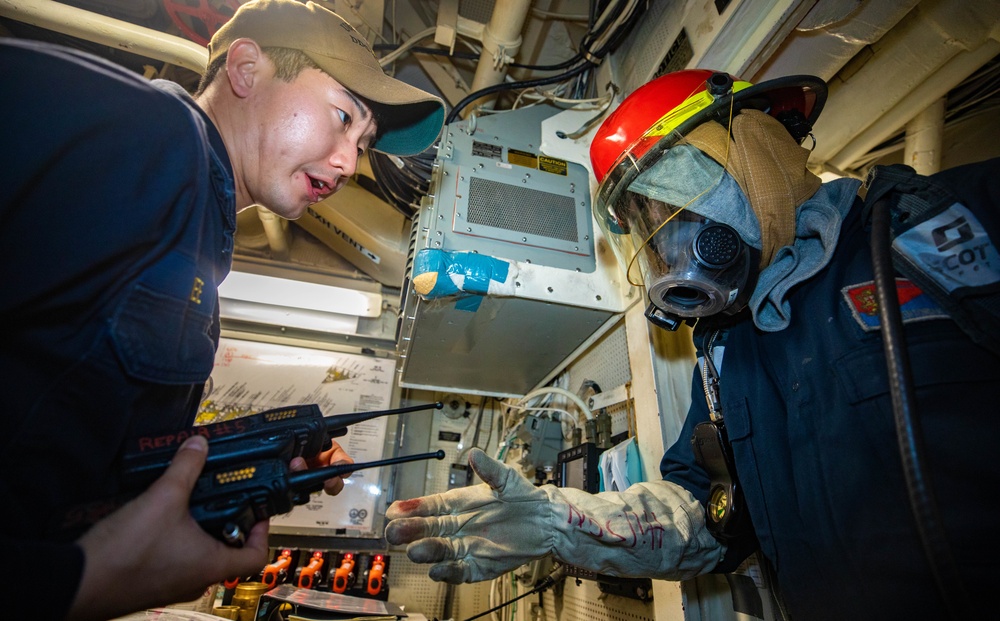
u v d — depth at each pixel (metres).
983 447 0.52
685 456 1.03
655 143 0.88
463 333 1.62
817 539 0.69
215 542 0.47
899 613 0.56
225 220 0.72
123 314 0.51
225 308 2.48
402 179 1.79
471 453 0.75
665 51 1.51
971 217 0.58
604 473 1.34
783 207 0.79
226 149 0.74
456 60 2.13
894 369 0.49
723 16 1.23
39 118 0.44
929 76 1.31
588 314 1.48
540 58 2.10
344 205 2.44
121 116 0.49
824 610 0.67
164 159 0.53
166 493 0.44
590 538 0.81
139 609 0.42
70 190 0.45
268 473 0.54
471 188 1.49
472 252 1.36
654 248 0.89
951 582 0.42
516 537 0.77
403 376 2.13
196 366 0.63
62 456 0.47
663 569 0.85
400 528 0.67
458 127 1.60
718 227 0.79
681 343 1.35
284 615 1.52
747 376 0.89
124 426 0.53
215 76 0.80
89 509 0.45
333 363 2.57
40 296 0.44
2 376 0.44
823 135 1.55
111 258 0.48
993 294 0.54
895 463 0.59
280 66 0.79
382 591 2.12
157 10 1.75
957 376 0.55
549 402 2.04
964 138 1.58
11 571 0.34
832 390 0.69
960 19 1.15
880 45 1.29
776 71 1.30
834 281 0.75
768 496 0.78
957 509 0.52
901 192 0.66
